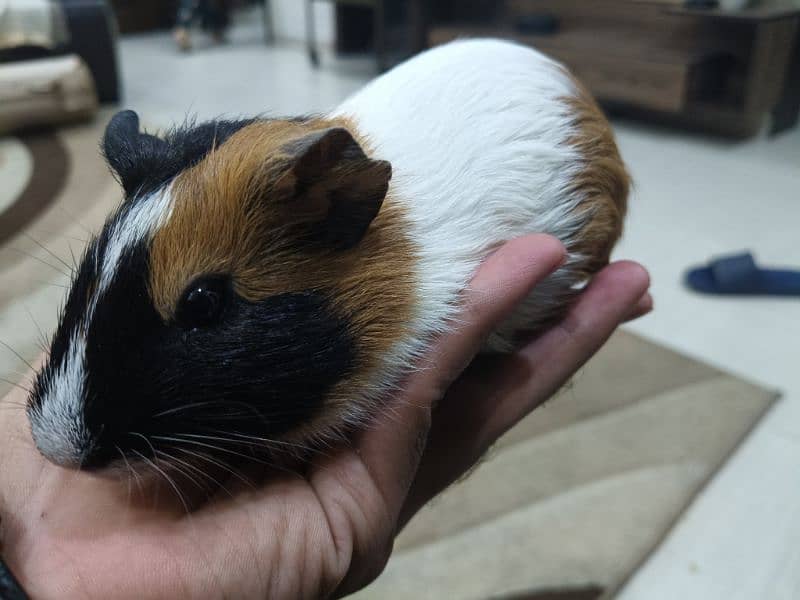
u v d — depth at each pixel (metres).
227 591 0.13
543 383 0.19
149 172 0.14
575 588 0.24
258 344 0.13
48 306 0.37
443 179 0.16
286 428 0.14
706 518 0.27
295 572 0.13
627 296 0.19
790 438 0.30
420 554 0.25
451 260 0.16
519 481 0.28
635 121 0.67
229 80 0.84
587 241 0.19
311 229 0.14
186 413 0.13
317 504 0.14
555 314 0.19
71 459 0.13
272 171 0.13
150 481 0.14
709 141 0.62
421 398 0.15
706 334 0.37
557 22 0.71
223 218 0.13
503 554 0.25
